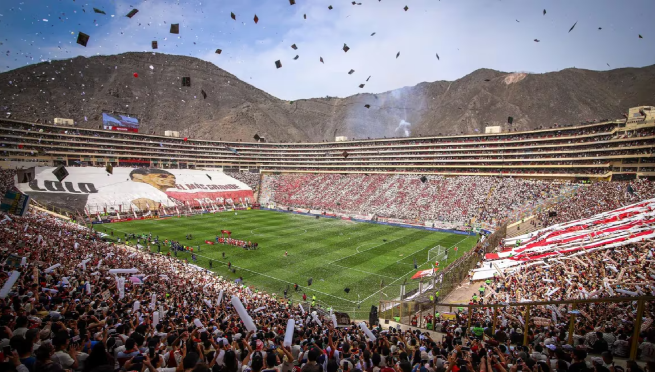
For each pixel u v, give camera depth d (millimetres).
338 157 131625
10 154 96188
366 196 101438
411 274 44062
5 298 12047
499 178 91500
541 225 58875
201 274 38031
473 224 72938
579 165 79688
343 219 87500
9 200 38875
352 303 34875
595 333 12484
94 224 72938
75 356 7625
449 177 100500
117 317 13227
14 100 188875
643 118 71438
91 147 112750
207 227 73375
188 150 136000
